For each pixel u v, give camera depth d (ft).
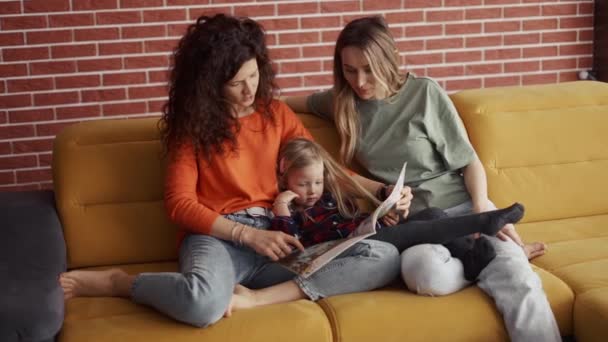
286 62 13.69
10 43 12.85
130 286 7.22
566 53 14.55
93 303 7.20
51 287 6.87
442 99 8.67
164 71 13.34
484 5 14.14
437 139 8.60
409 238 7.75
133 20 13.09
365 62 8.28
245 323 6.77
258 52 8.11
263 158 8.18
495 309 7.13
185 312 6.71
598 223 8.95
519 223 9.00
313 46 13.71
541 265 8.00
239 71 7.81
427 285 7.15
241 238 7.50
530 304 7.00
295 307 7.03
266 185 8.14
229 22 8.00
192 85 7.89
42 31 12.89
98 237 8.11
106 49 13.12
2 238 7.66
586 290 7.31
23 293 6.69
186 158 7.91
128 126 8.52
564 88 9.52
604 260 7.85
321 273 7.38
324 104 8.95
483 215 7.60
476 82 14.40
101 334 6.61
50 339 6.56
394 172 8.64
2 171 13.25
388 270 7.43
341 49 8.41
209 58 7.79
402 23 13.93
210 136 7.88
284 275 7.64
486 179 8.84
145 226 8.21
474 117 9.05
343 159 8.75
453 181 8.68
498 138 9.00
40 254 7.46
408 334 6.93
